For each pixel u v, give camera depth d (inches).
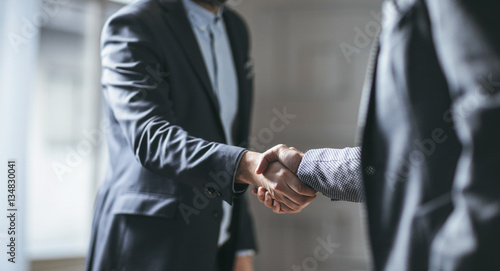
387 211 27.9
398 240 27.1
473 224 23.6
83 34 130.0
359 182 41.7
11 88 100.7
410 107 27.4
